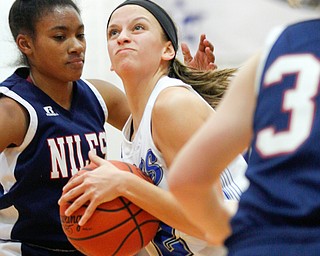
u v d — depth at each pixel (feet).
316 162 6.77
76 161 15.47
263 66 7.45
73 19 15.17
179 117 12.96
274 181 6.94
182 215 12.78
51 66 15.17
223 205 8.59
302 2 7.91
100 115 16.60
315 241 6.54
